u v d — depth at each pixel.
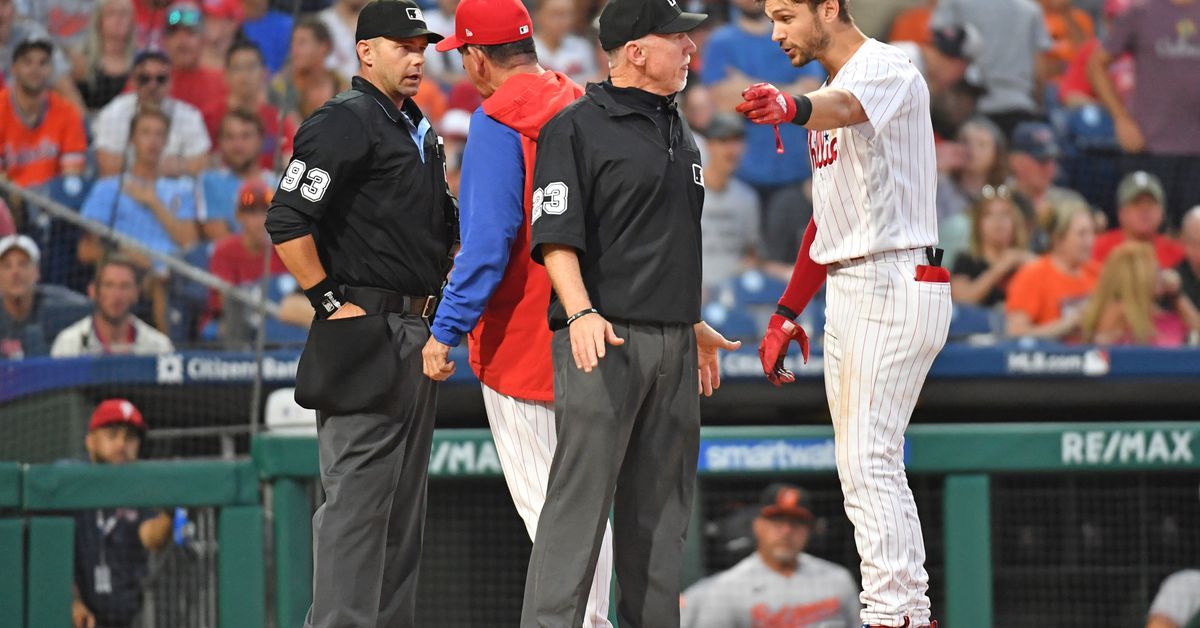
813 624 22.62
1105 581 25.03
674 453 12.74
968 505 22.19
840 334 12.77
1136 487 24.97
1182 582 23.48
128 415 22.50
